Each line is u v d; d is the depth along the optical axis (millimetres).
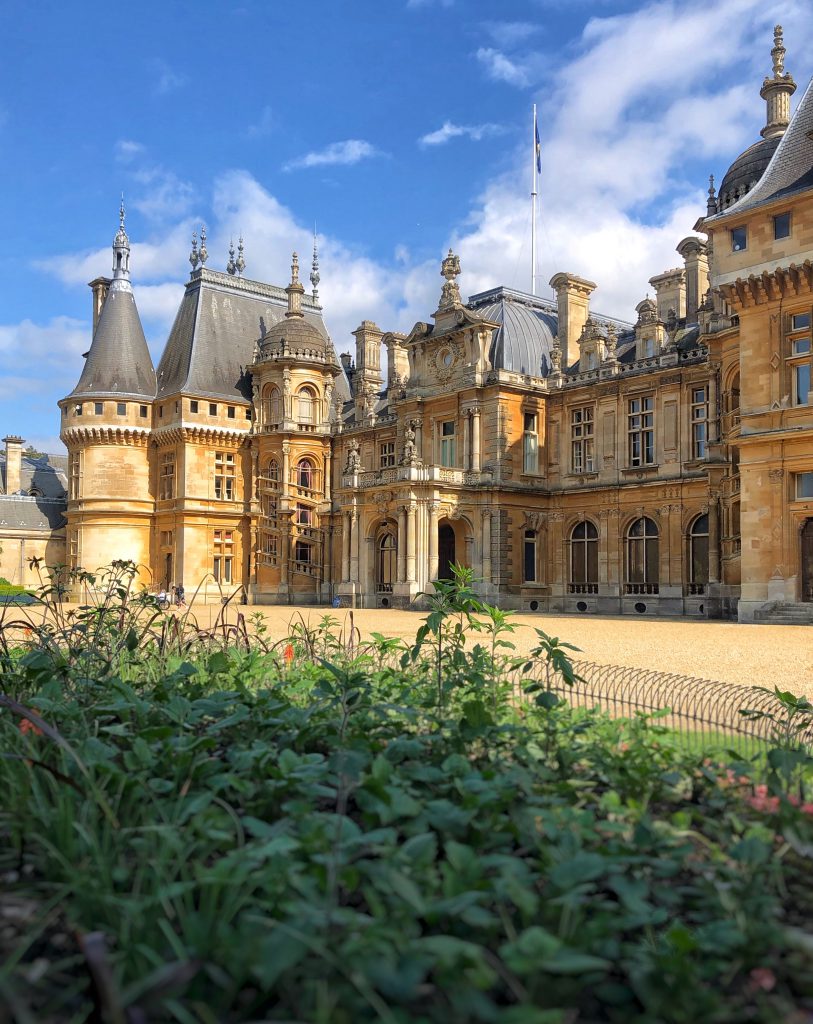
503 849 5250
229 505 68250
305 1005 3561
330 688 8281
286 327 68000
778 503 33688
